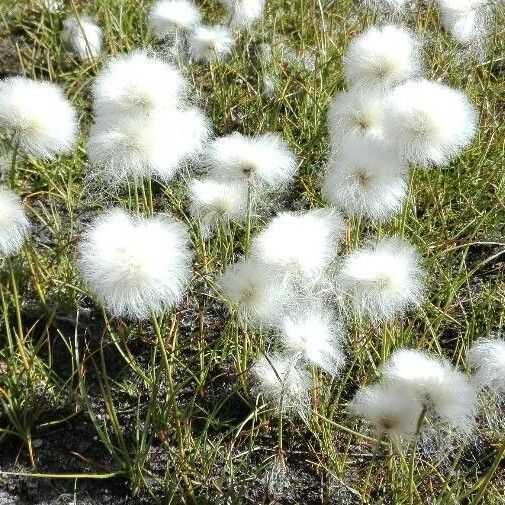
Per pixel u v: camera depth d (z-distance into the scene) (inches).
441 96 26.5
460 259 30.9
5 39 36.9
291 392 27.4
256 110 34.1
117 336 29.2
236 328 27.9
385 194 27.0
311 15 35.8
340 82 34.2
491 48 34.5
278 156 28.2
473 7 32.7
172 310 29.5
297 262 25.8
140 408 28.5
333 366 27.5
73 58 36.4
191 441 27.7
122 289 25.0
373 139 27.0
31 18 38.0
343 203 27.0
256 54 36.0
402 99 26.5
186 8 34.4
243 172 27.9
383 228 30.4
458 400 24.9
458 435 27.0
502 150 32.4
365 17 35.1
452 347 29.4
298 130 34.0
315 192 31.9
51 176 32.1
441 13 34.1
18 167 32.0
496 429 27.6
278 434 28.2
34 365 28.4
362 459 27.8
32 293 29.7
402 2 33.5
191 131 27.9
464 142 26.7
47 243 31.3
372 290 25.9
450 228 31.6
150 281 25.0
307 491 27.6
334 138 27.7
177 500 27.2
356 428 28.1
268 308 26.4
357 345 27.9
